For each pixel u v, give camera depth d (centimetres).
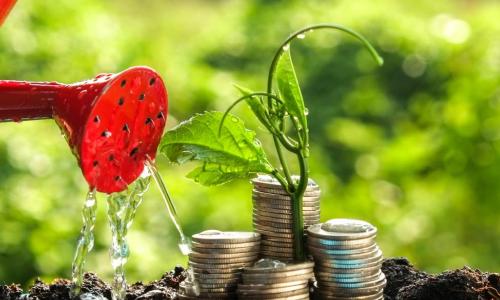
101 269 546
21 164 612
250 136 270
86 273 303
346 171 816
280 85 266
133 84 249
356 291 265
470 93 684
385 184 702
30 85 255
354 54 920
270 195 273
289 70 265
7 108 255
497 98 680
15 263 559
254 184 277
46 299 283
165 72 821
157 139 259
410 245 636
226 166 274
